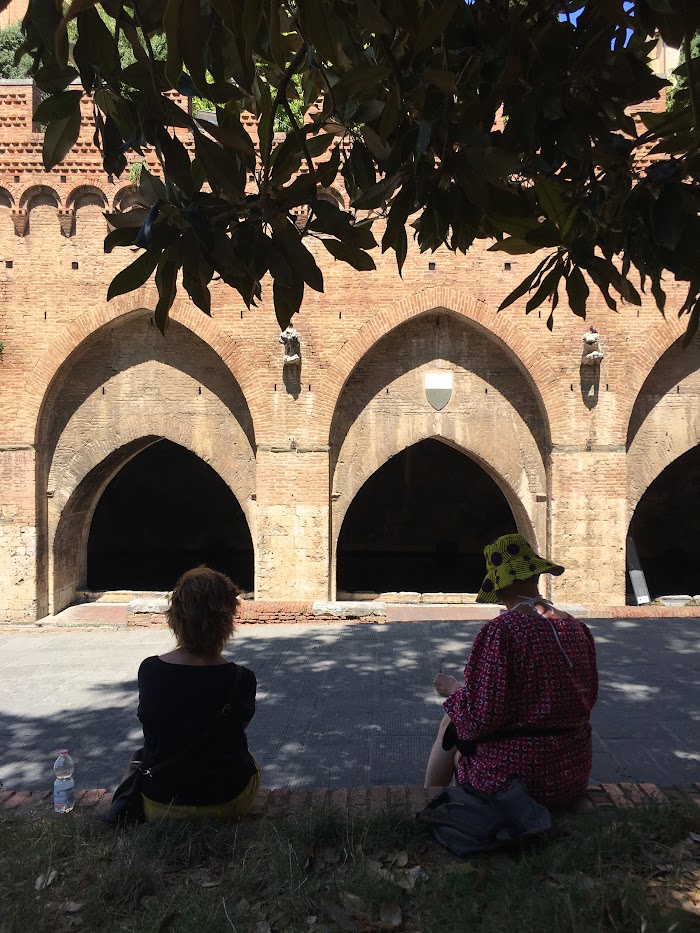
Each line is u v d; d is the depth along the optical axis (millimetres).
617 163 3807
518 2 3680
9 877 3646
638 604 19281
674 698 7457
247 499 19469
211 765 3957
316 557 18719
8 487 18906
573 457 18406
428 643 10367
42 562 19344
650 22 3314
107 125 3537
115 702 8242
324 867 3662
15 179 18281
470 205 3605
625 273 3904
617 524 18453
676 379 19000
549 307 18219
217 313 18500
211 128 3178
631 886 3227
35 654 10703
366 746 6609
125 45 17516
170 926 3191
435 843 3824
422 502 32812
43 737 7180
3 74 22906
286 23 3977
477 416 19188
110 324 18812
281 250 3449
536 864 3477
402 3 2885
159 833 3859
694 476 30766
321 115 3578
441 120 3379
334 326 18406
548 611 3986
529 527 19297
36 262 18562
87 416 19484
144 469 32844
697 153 3496
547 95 3270
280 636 11047
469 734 3742
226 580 4086
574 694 3789
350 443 19250
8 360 18703
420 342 19141
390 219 3633
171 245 3369
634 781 5520
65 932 3225
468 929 3072
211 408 19391
